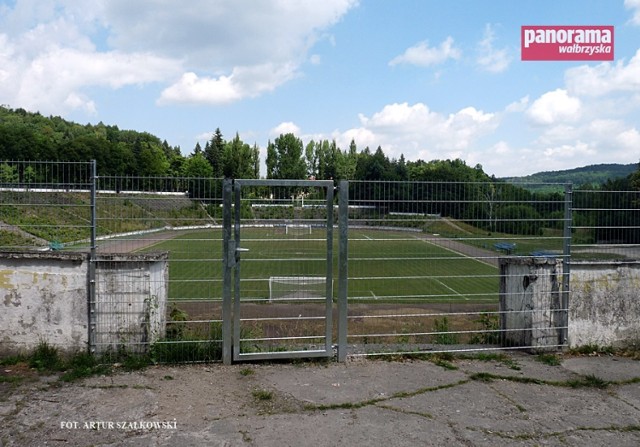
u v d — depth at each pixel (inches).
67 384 191.0
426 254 236.1
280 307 393.4
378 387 193.9
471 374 211.3
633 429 160.7
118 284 217.3
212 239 220.7
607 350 246.8
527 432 156.9
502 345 260.2
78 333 218.2
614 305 250.5
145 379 197.9
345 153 3644.2
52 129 4510.3
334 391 188.7
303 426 157.5
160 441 145.7
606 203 249.0
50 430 151.9
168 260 229.8
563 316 244.4
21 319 218.1
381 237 231.5
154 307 221.6
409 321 394.0
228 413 166.9
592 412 173.8
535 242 245.0
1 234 219.9
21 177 217.6
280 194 222.2
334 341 267.6
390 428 157.2
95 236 217.3
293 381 199.2
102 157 2146.9
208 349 223.8
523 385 200.5
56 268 216.8
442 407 175.6
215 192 220.4
